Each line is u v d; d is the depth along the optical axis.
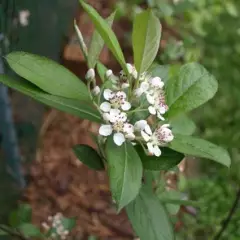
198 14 0.45
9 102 0.27
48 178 0.36
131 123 0.15
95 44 0.15
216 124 0.38
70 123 0.40
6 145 0.29
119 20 0.46
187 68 0.15
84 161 0.15
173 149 0.14
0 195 0.28
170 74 0.16
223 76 0.42
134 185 0.13
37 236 0.22
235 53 0.43
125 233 0.33
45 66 0.14
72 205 0.35
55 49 0.37
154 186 0.19
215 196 0.30
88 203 0.35
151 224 0.14
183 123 0.16
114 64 0.40
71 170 0.37
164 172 0.19
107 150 0.13
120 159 0.13
